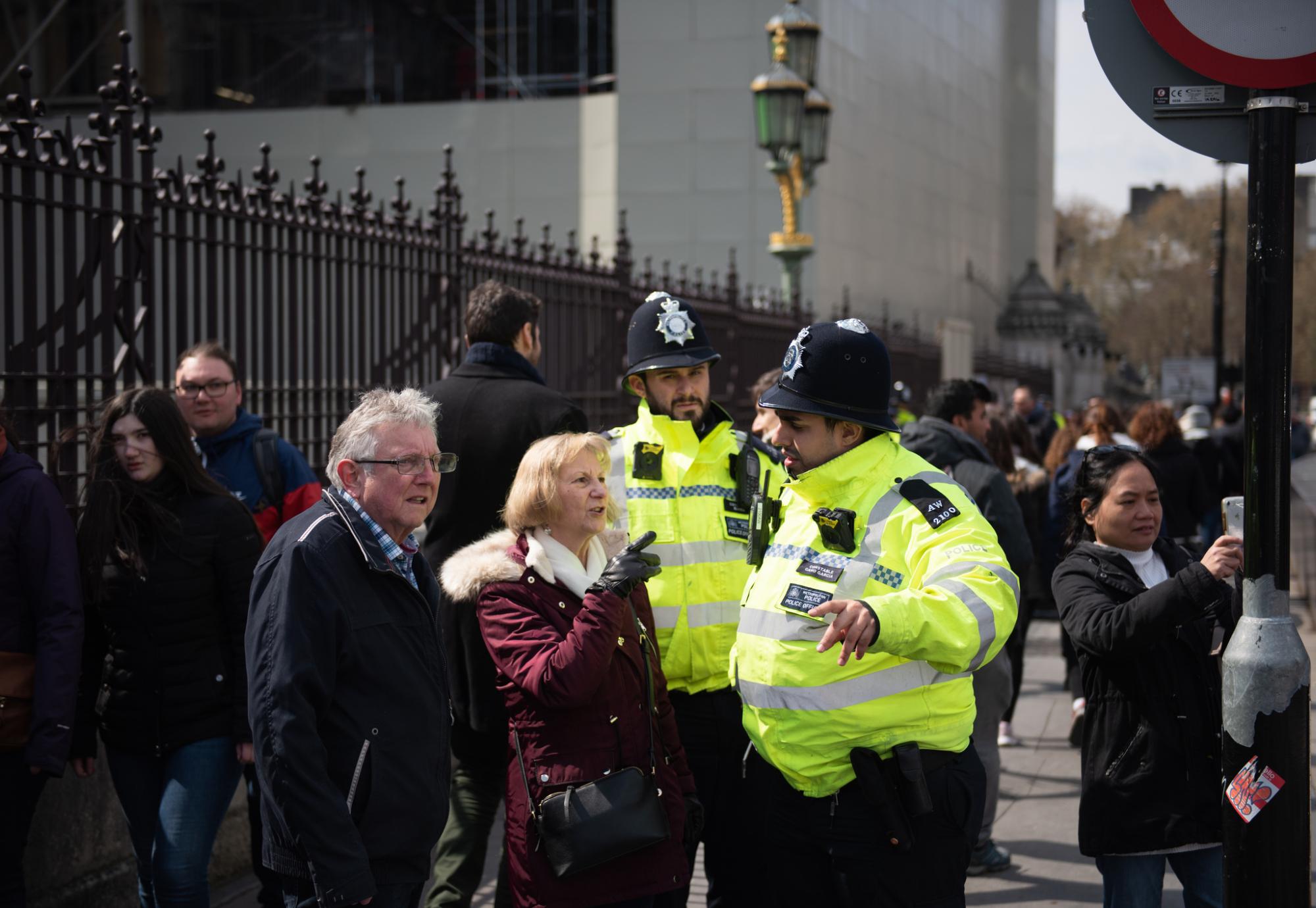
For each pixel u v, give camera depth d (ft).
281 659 9.53
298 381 18.53
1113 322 239.71
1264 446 9.34
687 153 82.99
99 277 16.29
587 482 11.29
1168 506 28.12
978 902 16.80
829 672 9.98
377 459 10.06
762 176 82.12
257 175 17.93
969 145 123.03
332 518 10.00
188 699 12.66
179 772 12.66
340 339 19.35
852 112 90.94
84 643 12.97
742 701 11.19
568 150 85.61
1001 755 23.99
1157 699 11.55
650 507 13.25
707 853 13.53
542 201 85.81
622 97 83.82
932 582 9.69
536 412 14.55
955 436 18.39
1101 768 11.78
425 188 86.94
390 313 20.53
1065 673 31.17
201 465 13.10
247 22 87.92
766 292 81.56
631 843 10.64
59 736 11.94
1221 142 9.61
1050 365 125.70
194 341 16.83
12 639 12.27
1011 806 20.98
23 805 12.39
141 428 12.66
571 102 85.66
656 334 13.39
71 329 14.90
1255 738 9.41
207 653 12.79
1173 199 236.63
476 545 11.58
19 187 14.88
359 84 87.81
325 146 87.61
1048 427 50.75
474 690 13.66
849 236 89.51
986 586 9.57
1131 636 11.09
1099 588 12.02
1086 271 250.16
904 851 9.95
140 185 15.88
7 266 14.10
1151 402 28.94
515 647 10.94
